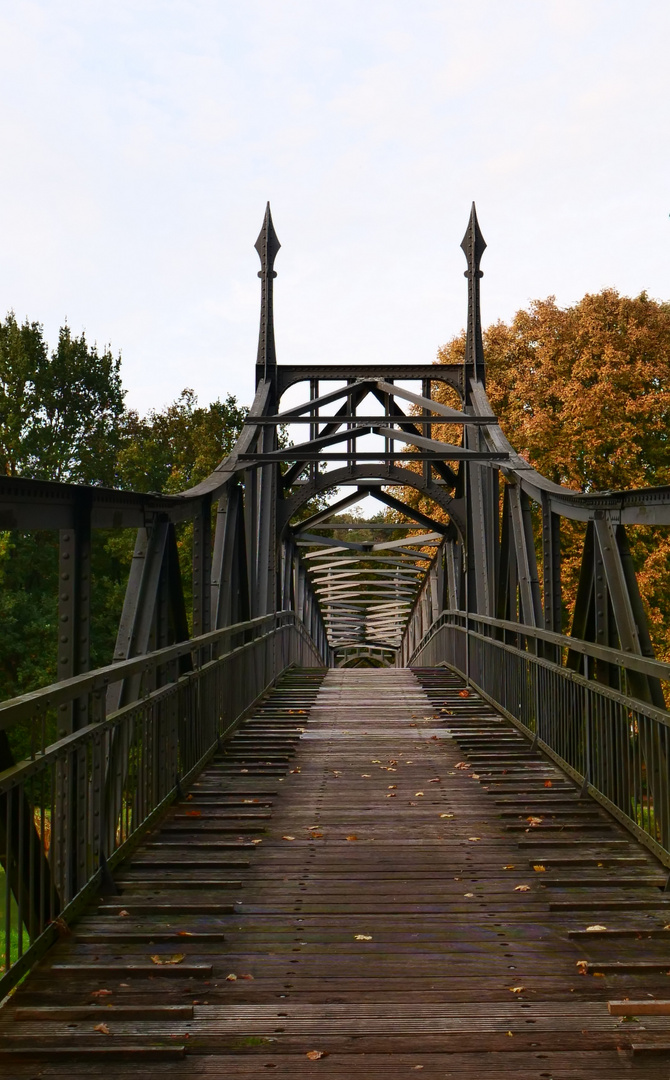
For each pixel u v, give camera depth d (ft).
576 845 18.17
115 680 16.01
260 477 52.39
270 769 25.50
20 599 92.89
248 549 49.62
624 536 19.66
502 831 19.26
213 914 14.56
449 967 12.48
